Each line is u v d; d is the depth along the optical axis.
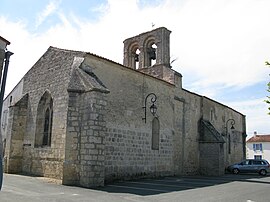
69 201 8.26
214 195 10.63
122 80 15.54
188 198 9.69
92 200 8.58
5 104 21.94
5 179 13.04
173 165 18.77
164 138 18.09
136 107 16.14
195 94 22.45
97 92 12.36
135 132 15.82
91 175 11.69
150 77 17.42
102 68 14.57
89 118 12.10
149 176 16.45
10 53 4.56
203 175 21.45
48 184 11.84
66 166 12.09
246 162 25.33
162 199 9.30
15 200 8.05
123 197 9.34
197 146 22.02
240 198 10.12
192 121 21.69
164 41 21.17
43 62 16.89
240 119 32.16
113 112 14.68
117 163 14.47
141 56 22.14
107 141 14.09
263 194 11.34
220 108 26.86
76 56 14.30
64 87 14.68
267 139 51.53
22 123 17.19
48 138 15.46
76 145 12.33
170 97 19.20
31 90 17.42
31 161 15.91
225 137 27.34
